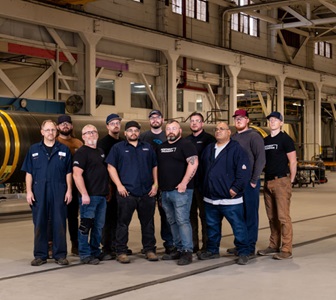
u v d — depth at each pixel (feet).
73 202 23.76
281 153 23.09
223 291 17.69
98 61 64.34
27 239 29.12
